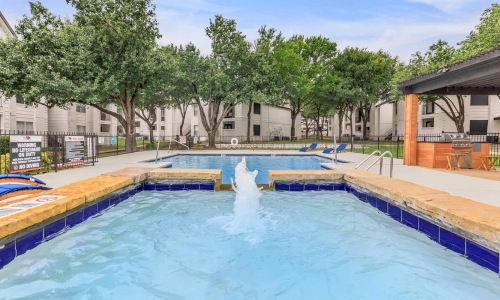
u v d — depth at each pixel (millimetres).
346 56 36750
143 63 18016
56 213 3953
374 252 3951
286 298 2932
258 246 4207
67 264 3625
